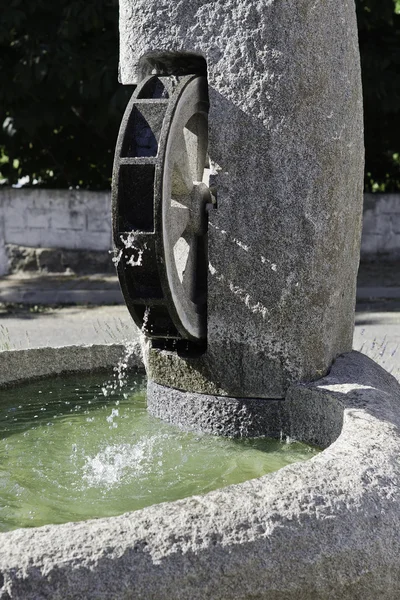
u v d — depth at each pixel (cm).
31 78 1380
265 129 442
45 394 573
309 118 441
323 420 437
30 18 1412
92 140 1600
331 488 294
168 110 433
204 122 497
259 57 438
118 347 629
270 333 457
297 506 281
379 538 289
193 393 480
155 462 428
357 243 500
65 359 612
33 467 423
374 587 286
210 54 447
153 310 464
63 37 1384
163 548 257
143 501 373
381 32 1462
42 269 1555
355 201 483
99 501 374
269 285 454
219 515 270
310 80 439
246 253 454
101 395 570
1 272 1566
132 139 443
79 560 248
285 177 443
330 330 469
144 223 440
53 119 1460
